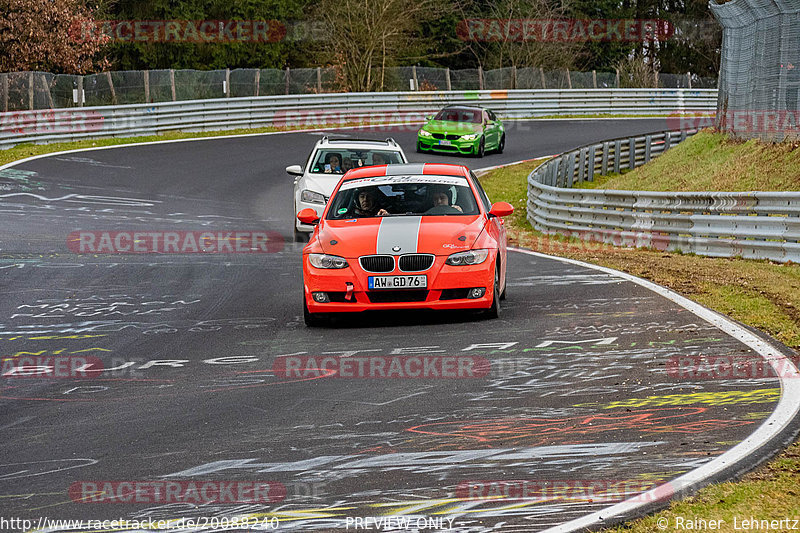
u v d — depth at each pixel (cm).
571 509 1599
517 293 3912
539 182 7731
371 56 16938
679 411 2169
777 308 3400
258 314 3572
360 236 3294
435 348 2912
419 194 3619
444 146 11088
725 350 2758
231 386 2528
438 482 1766
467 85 15875
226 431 2128
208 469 1878
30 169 8456
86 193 7550
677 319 3231
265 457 1942
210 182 8525
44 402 2420
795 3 6462
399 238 3253
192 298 3928
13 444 2081
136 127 11138
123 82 12119
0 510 1689
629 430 2041
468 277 3192
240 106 12338
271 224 6531
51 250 5209
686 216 5281
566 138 13050
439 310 3456
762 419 2062
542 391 2397
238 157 10088
